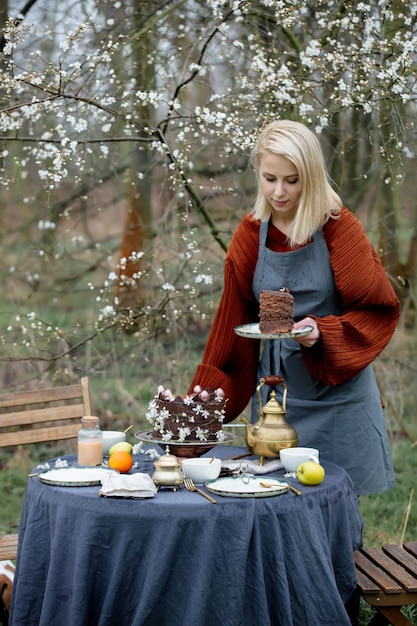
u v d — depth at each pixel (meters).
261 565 2.56
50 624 2.62
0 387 5.32
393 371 5.62
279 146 3.03
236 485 2.73
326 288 3.22
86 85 4.74
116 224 8.48
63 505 2.64
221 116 4.19
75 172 5.57
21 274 7.16
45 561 2.72
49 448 6.07
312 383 3.31
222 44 4.92
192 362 5.48
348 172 5.73
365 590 2.82
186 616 2.51
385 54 4.28
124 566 2.55
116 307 5.02
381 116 4.68
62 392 3.75
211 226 4.98
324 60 4.29
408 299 5.64
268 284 3.29
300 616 2.61
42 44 5.38
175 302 5.35
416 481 5.25
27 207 7.05
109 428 5.85
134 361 5.59
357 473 3.29
